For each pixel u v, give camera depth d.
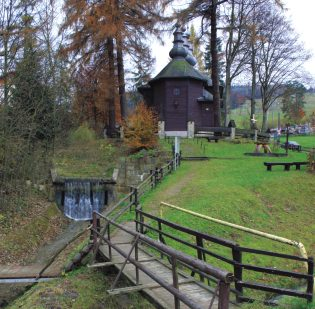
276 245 12.02
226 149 28.25
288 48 43.25
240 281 6.62
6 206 17.30
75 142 28.86
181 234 11.77
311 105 92.31
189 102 35.34
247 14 37.19
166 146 27.75
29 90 19.64
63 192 21.83
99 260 9.85
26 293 9.07
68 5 26.77
